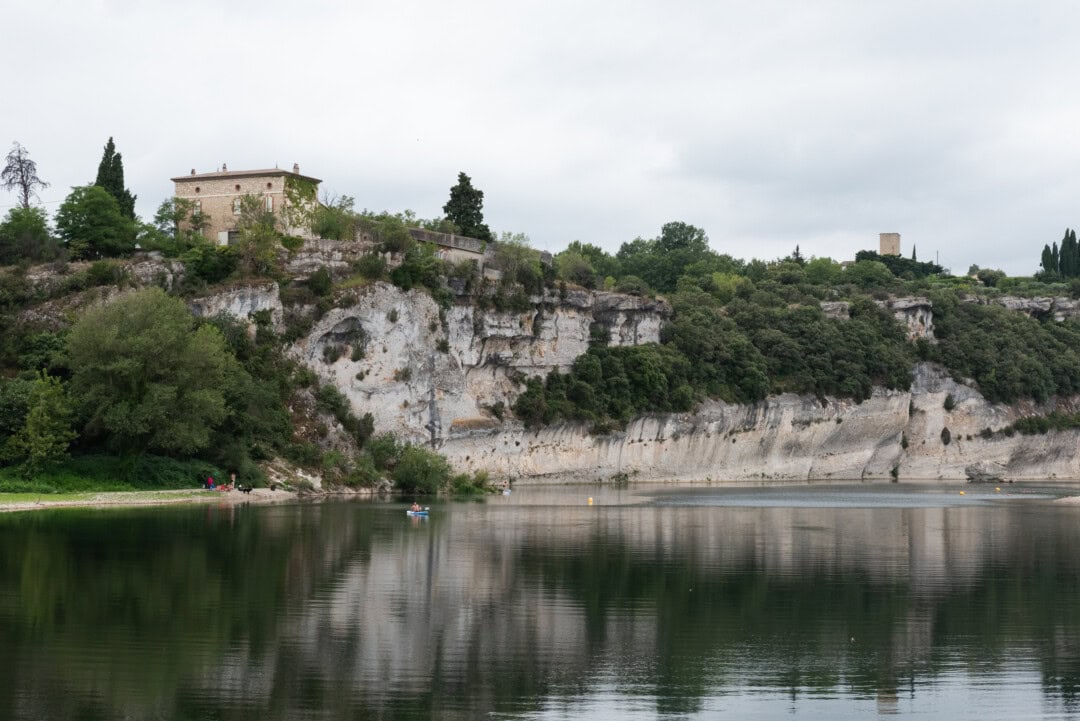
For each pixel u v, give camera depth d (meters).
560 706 38.88
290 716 36.91
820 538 87.19
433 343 150.50
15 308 122.12
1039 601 58.16
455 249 170.50
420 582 60.53
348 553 70.88
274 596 55.09
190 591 55.59
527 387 170.25
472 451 158.62
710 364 198.62
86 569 60.88
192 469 112.06
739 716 38.38
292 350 133.00
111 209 139.62
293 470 123.81
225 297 128.12
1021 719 38.50
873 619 53.19
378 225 158.00
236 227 149.25
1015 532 94.81
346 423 135.62
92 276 125.44
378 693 39.59
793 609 55.28
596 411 178.75
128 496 100.81
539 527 92.44
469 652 45.47
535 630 49.53
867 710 39.22
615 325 188.38
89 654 43.19
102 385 104.25
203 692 39.03
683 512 114.19
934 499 146.75
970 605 56.88
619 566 68.44
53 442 102.12
